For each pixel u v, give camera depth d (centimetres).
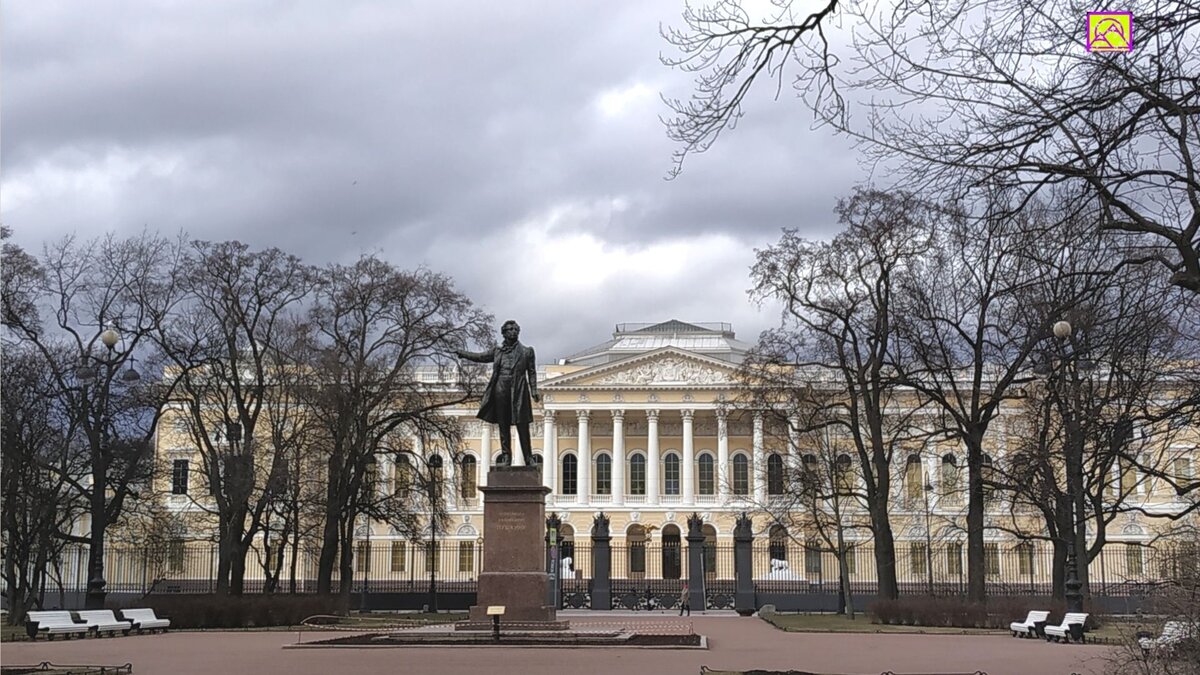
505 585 2830
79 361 4416
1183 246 1334
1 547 3869
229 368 5412
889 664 2228
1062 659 2356
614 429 10606
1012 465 3766
